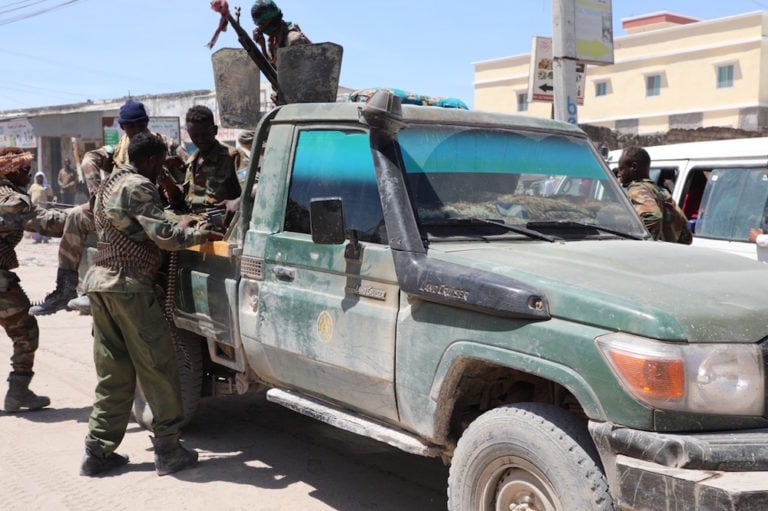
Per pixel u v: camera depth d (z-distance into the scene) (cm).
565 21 805
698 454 267
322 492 459
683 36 3612
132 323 468
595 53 862
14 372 623
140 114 564
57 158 2980
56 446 540
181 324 521
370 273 378
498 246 371
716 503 255
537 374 306
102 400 483
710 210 768
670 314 283
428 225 373
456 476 336
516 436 312
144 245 475
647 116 3734
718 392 277
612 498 287
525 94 4000
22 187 623
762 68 3369
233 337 469
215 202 566
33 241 2284
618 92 3850
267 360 449
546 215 409
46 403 636
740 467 267
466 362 336
